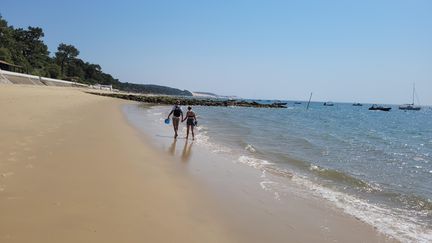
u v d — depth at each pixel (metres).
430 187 11.91
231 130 27.14
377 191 10.96
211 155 15.25
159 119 33.06
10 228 5.48
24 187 7.43
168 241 5.86
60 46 145.88
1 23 93.00
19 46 102.88
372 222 8.16
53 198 7.01
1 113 17.97
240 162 14.13
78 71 147.25
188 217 7.18
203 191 9.30
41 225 5.73
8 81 54.16
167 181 9.73
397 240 7.21
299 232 7.20
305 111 93.12
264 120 43.47
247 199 9.09
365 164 15.58
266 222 7.56
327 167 14.24
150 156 13.18
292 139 22.84
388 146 22.77
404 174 13.86
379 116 85.94
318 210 8.73
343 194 10.38
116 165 10.60
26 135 13.10
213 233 6.55
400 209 9.28
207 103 96.31
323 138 24.86
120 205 7.18
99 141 14.31
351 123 48.53
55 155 10.59
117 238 5.65
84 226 5.91
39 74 96.69
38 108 23.34
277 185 10.84
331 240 6.96
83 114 25.19
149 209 7.23
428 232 7.72
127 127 21.70
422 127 49.38
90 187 8.05
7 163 9.04
